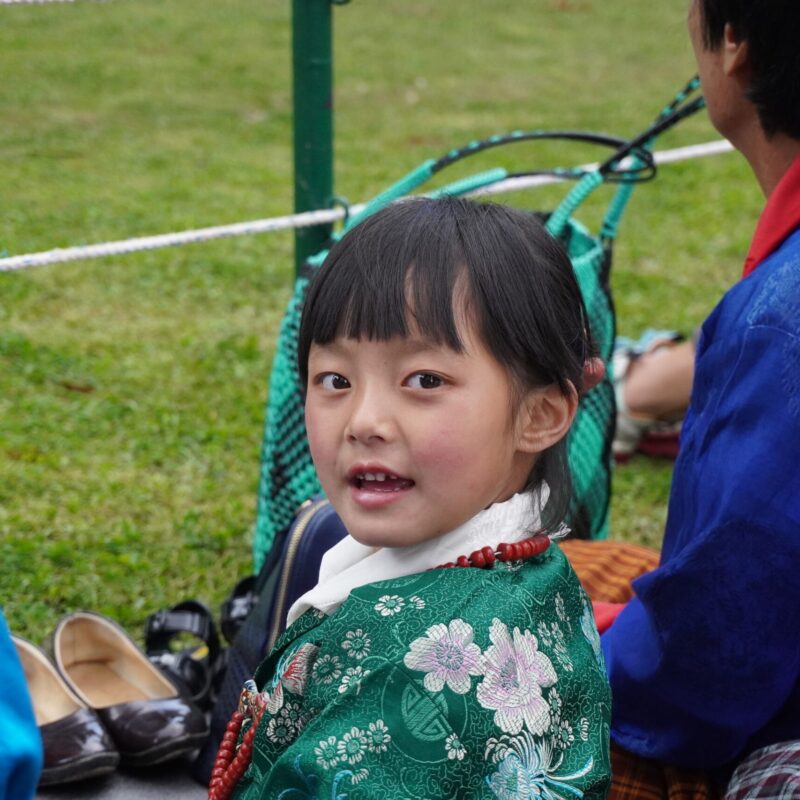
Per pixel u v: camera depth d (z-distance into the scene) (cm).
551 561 145
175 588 318
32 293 516
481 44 1155
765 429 157
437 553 139
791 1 171
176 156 742
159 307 517
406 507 135
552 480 150
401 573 140
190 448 396
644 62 1112
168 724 226
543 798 127
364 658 130
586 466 272
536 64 1087
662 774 183
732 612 160
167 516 354
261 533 274
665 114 267
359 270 136
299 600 149
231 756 155
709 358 174
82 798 223
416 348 133
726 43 183
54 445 390
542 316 138
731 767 178
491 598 134
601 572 237
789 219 180
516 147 807
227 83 944
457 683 127
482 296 135
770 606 158
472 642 129
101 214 599
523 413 141
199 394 437
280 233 623
